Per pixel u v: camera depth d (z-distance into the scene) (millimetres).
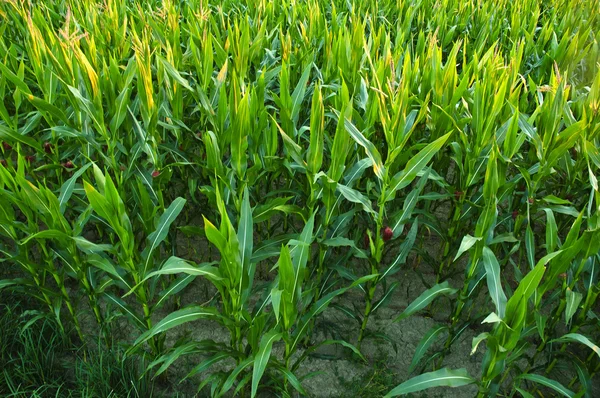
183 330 3203
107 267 2484
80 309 3258
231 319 2379
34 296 2967
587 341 2006
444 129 3232
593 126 2928
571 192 3291
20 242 2537
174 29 4234
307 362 3023
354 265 3686
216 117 3072
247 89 2604
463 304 2680
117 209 2258
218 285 2273
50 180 3625
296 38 4699
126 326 3168
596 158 2682
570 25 5277
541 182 3275
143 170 3137
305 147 4004
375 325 3270
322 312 3334
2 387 2693
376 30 5379
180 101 3354
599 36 4629
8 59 3846
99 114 2861
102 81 3082
